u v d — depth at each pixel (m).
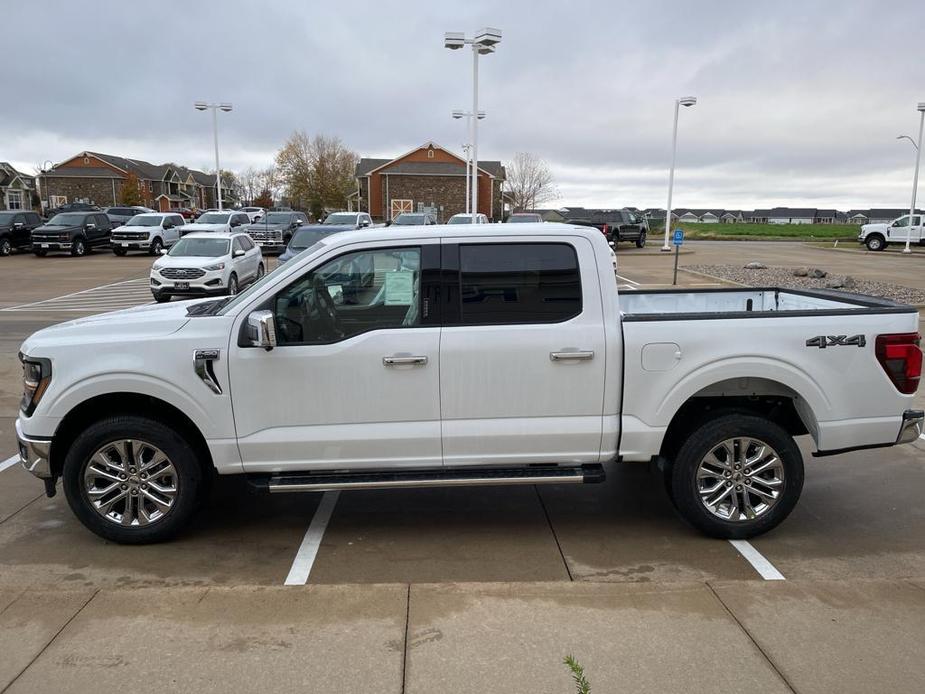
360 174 72.62
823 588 3.56
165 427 4.22
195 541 4.49
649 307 5.84
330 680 2.86
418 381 4.14
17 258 30.52
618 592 3.52
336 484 4.18
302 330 4.17
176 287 17.17
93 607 3.39
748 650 3.05
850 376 4.28
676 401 4.23
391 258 4.17
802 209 128.50
